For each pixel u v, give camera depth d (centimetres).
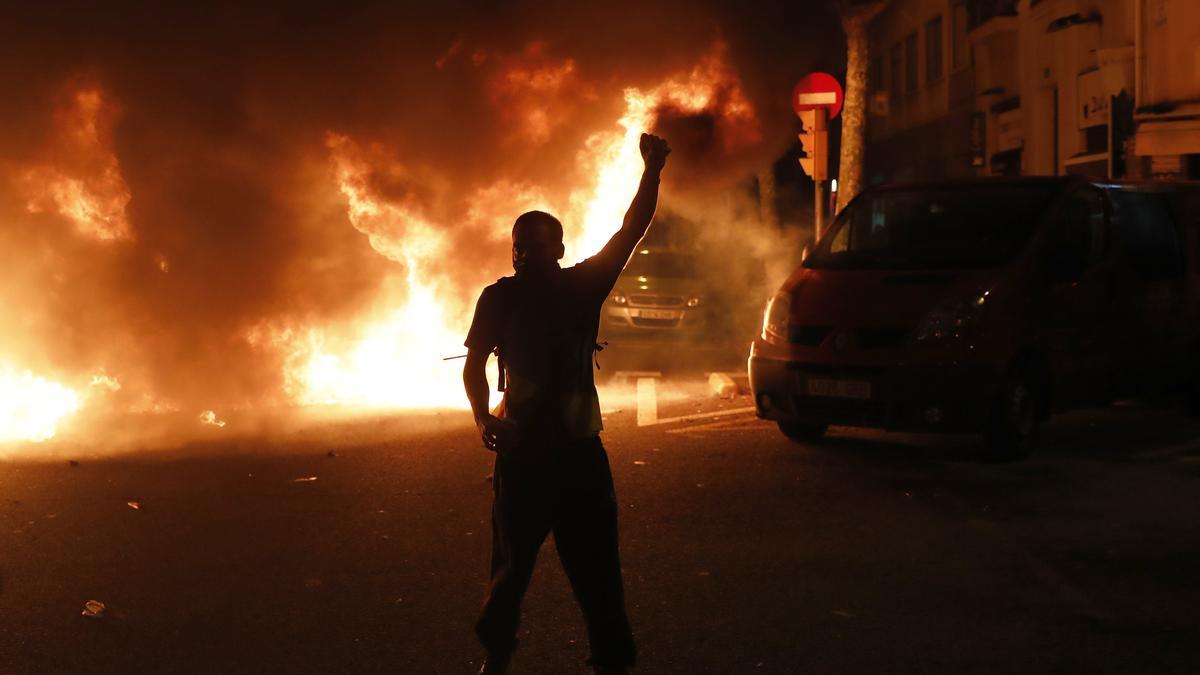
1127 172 1933
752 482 845
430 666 497
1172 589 586
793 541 684
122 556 666
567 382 434
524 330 434
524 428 432
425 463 927
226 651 517
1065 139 2222
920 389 878
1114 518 727
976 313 888
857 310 921
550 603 579
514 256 450
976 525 714
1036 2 2380
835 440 1009
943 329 884
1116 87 1956
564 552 440
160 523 741
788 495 801
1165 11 1769
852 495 798
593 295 440
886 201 1027
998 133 2684
